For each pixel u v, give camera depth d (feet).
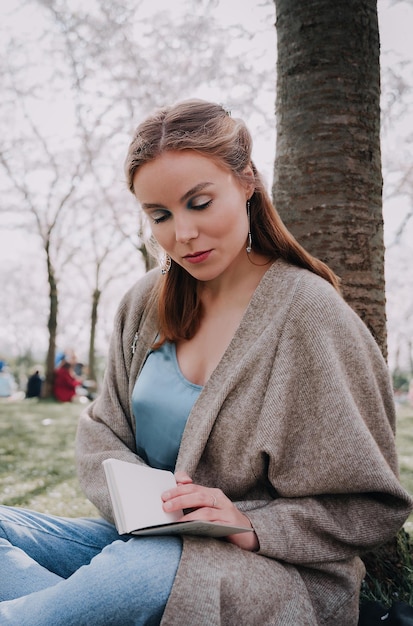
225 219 5.32
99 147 45.39
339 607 5.12
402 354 115.65
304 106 8.57
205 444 5.45
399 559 7.63
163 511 4.76
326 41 8.48
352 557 5.31
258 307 5.68
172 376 6.05
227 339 5.94
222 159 5.23
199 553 4.49
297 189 8.57
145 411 6.09
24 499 13.32
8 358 149.59
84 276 87.71
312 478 5.13
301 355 5.31
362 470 4.94
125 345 6.80
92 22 32.01
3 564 4.86
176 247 5.46
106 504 5.81
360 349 5.41
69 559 5.55
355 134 8.45
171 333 6.21
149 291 6.88
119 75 34.12
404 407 53.88
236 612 4.47
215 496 4.84
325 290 5.49
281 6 9.02
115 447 6.33
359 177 8.43
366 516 5.08
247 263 6.05
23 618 4.23
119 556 4.39
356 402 5.32
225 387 5.37
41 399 52.90
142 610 4.23
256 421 5.32
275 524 4.96
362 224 8.39
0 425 29.50
